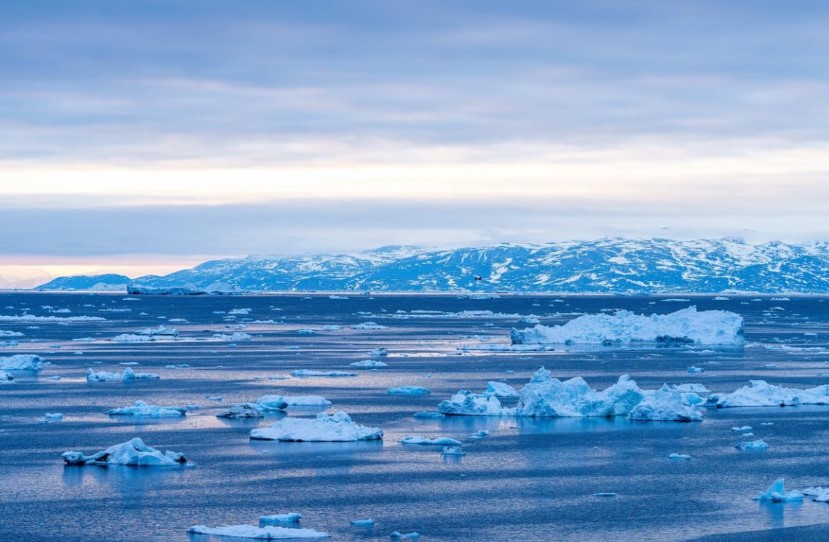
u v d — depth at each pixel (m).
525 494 45.66
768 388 75.69
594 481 48.34
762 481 48.50
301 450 55.28
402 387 81.31
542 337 137.25
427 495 45.31
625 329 139.50
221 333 167.12
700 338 137.88
